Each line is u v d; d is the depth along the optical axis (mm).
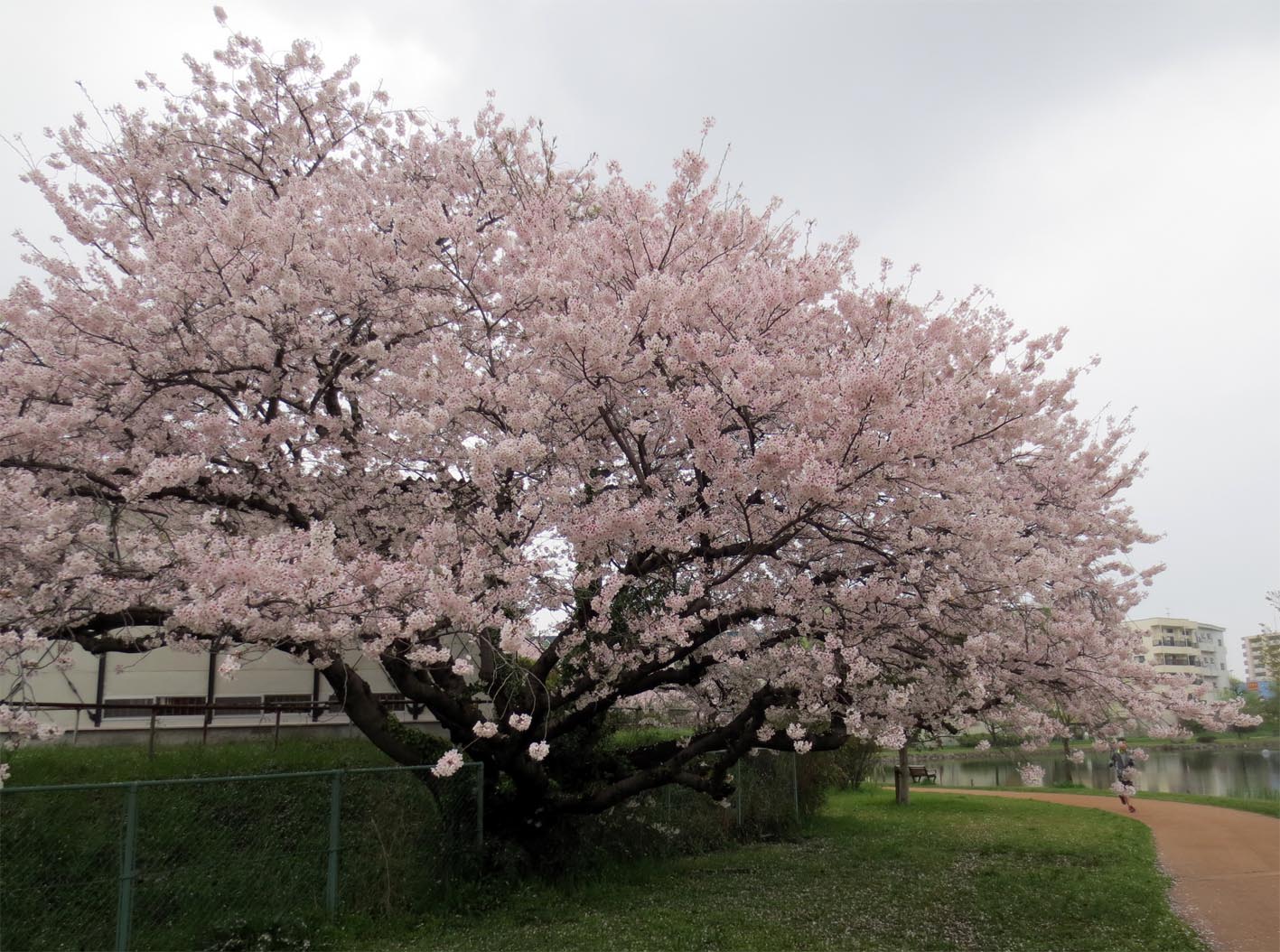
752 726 9070
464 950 6320
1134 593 10562
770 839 12938
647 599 8039
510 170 10469
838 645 7168
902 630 8023
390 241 8391
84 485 7078
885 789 21578
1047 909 8016
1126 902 8234
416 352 7930
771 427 8023
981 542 7500
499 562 6734
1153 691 8109
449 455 7836
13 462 6695
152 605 6484
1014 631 7926
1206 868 10438
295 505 8086
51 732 6039
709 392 6961
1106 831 13227
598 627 7312
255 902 6582
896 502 7352
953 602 7582
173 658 12773
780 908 7957
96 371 7125
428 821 7945
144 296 7793
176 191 9781
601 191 10398
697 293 7742
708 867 10391
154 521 7742
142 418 7711
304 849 6996
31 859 6301
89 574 5918
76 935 5805
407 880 7535
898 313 8836
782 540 7289
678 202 8867
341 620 5992
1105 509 10633
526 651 6145
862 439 6477
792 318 8430
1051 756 33719
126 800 5707
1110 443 10914
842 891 8773
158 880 6359
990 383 8180
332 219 8836
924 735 9844
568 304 7668
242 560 5508
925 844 12305
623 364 7727
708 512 7652
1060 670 8148
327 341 8383
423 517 8086
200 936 6105
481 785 8438
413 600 6562
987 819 15055
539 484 7410
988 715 8516
